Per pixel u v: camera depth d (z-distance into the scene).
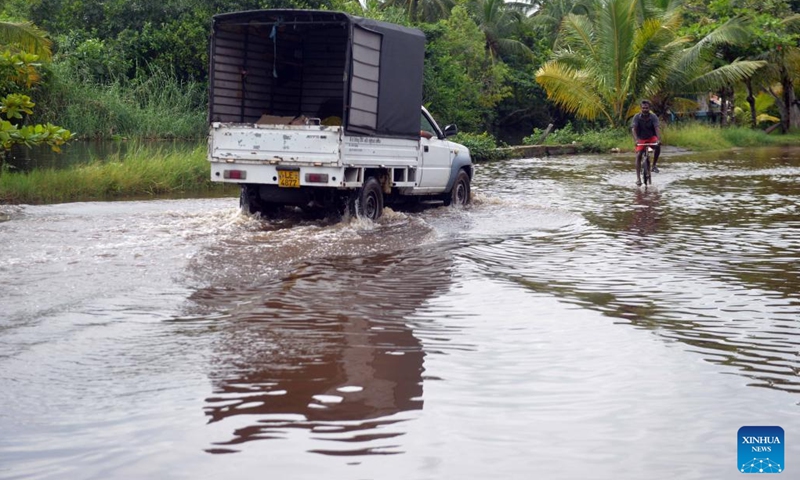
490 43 55.78
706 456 3.71
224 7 36.81
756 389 4.64
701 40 38.34
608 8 35.69
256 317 6.12
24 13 41.12
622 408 4.31
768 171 22.36
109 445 3.79
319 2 38.28
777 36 43.53
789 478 3.48
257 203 11.48
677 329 5.93
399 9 46.09
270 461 3.62
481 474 3.50
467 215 12.64
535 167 24.70
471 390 4.58
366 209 11.27
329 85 13.63
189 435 3.91
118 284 7.05
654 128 17.77
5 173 15.53
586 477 3.48
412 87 11.88
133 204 13.56
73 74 33.19
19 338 5.47
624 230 11.03
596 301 6.80
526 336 5.71
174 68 36.25
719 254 9.13
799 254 9.13
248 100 12.66
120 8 37.72
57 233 9.64
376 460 3.64
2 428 3.98
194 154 18.61
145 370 4.87
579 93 38.06
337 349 5.34
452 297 6.89
